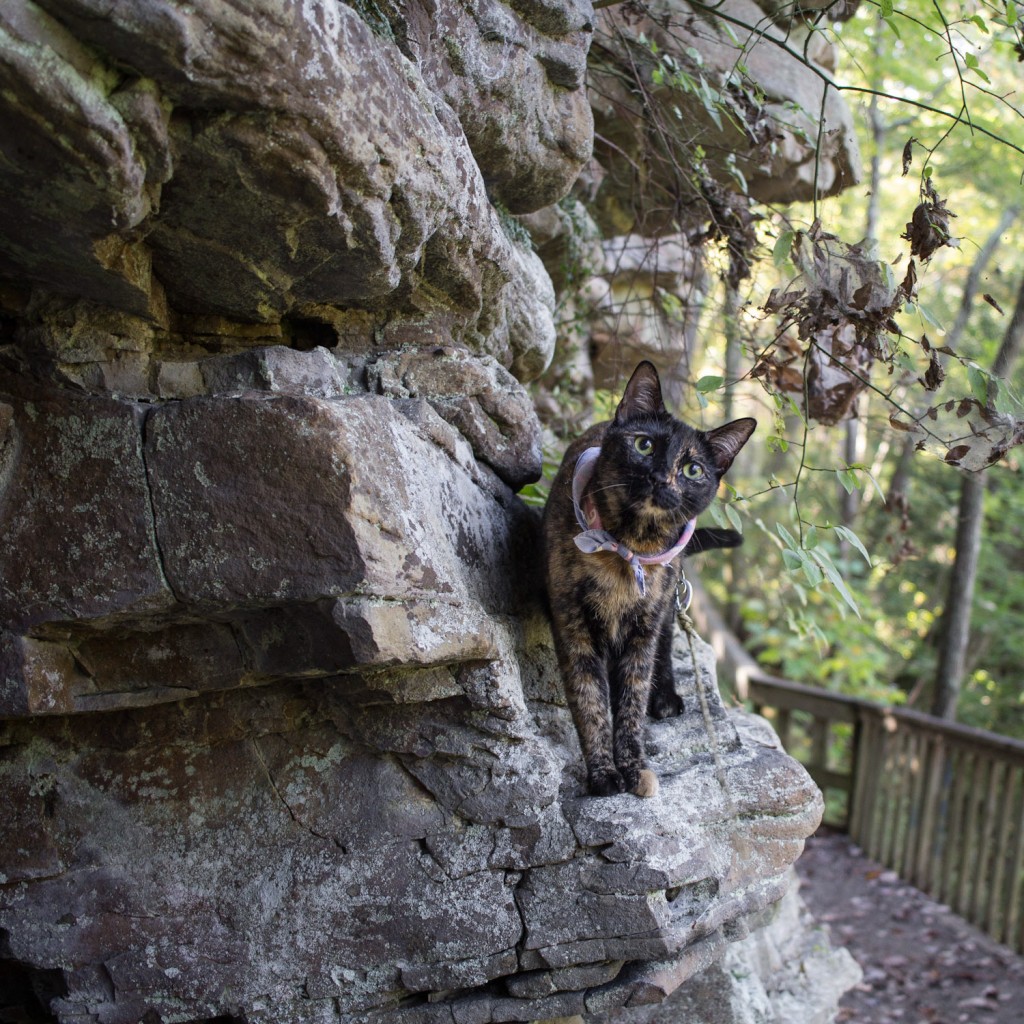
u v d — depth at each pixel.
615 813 2.73
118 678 2.54
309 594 2.30
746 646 11.57
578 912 2.66
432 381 3.12
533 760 2.71
